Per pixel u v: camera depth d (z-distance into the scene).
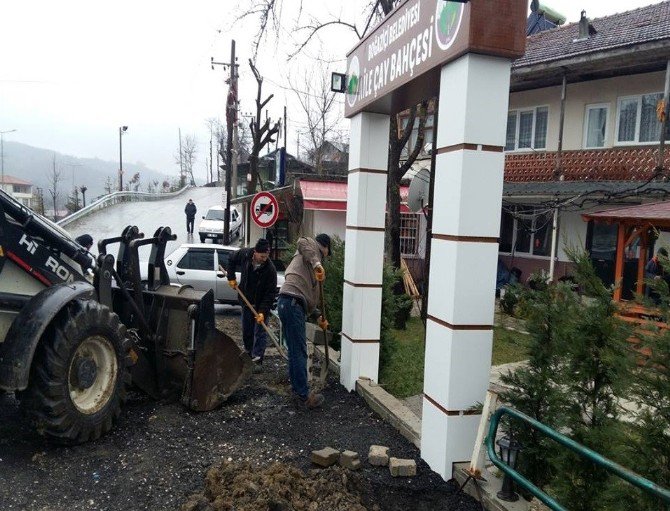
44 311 4.48
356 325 6.43
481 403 4.23
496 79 4.16
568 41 18.14
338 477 4.16
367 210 6.42
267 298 7.67
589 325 3.43
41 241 5.18
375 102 5.95
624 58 14.47
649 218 10.91
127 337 5.31
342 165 38.00
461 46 4.09
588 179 16.34
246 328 7.89
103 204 40.44
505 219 18.66
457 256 4.15
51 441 4.68
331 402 6.10
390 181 12.73
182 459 4.57
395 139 12.52
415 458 4.67
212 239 27.69
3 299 4.69
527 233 17.98
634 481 2.47
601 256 15.88
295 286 5.89
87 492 4.02
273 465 4.25
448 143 4.33
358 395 6.35
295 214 19.98
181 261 12.80
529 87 18.14
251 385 6.62
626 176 15.59
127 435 5.04
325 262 8.43
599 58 14.60
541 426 3.11
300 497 3.89
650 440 2.91
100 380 5.01
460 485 4.17
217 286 12.65
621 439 3.00
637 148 15.59
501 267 17.70
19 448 4.65
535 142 18.30
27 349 4.34
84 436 4.72
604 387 3.45
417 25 4.89
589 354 3.43
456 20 4.18
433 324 4.47
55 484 4.11
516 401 3.87
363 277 6.43
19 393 4.58
